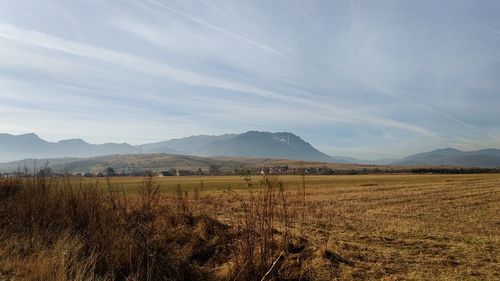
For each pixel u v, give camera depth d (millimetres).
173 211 13703
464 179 78250
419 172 164000
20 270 8336
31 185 13625
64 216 11461
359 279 9102
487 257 11094
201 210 15039
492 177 89438
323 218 18891
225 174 175500
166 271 9398
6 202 12828
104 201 12617
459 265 10312
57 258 8555
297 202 25188
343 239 13188
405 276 9336
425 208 25656
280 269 9156
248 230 9594
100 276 8531
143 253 9461
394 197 34312
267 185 10125
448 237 14117
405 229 15711
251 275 8898
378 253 11305
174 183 71312
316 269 9539
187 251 10719
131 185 41906
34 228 10609
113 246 9719
